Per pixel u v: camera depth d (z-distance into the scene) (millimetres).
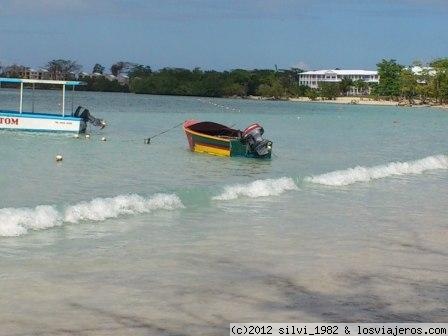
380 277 11016
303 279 10805
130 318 8703
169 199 18188
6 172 24203
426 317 8914
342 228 15586
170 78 197625
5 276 10508
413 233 15164
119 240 13539
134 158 31062
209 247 13117
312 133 55688
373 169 27125
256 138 32125
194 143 34312
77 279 10516
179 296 9734
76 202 18219
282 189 21531
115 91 198500
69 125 40281
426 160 30891
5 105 74375
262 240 13938
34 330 8172
